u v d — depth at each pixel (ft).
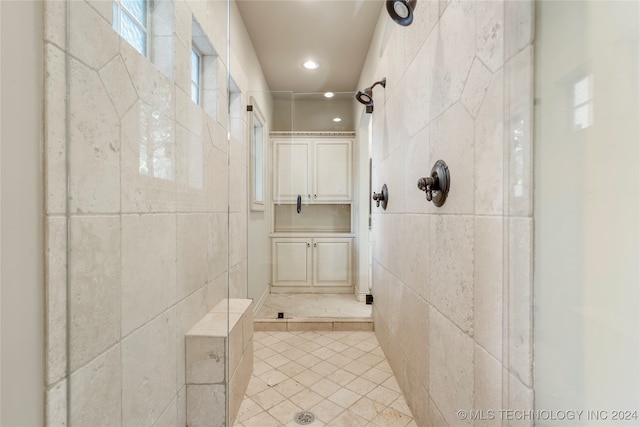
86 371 2.32
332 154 10.23
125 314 2.78
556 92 1.78
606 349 1.49
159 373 3.34
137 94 3.01
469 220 2.73
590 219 1.57
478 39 2.56
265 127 9.32
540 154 1.90
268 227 9.76
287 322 7.52
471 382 2.69
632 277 1.36
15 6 1.80
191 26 4.25
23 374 1.86
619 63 1.40
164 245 3.48
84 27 2.30
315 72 9.20
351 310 8.39
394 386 5.03
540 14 1.89
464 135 2.82
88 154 2.35
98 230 2.45
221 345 3.97
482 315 2.51
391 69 5.59
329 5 6.58
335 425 4.15
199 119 4.49
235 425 4.15
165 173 3.53
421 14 3.94
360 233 9.51
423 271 3.85
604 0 1.48
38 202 1.95
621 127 1.40
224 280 5.46
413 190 4.28
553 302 1.82
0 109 1.72
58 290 2.08
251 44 7.82
